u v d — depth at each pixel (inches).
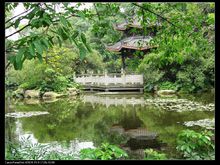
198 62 649.6
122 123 334.6
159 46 144.1
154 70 720.3
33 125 325.7
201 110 390.0
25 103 564.7
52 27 67.4
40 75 689.0
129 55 810.8
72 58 771.4
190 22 137.6
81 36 60.6
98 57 990.4
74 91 753.0
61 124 332.2
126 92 762.8
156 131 277.4
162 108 428.1
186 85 662.5
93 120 361.1
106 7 133.0
